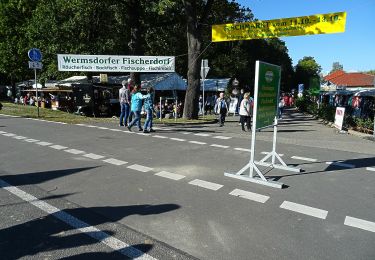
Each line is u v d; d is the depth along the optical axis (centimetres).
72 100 2517
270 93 696
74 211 490
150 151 907
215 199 547
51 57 2666
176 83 2912
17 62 3894
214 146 1003
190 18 1869
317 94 3522
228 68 5859
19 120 1525
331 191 602
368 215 495
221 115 1653
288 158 870
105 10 2561
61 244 393
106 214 481
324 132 1501
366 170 757
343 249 392
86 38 2673
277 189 605
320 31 1212
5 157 808
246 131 1427
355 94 2261
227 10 2209
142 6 2255
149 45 2798
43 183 616
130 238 411
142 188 596
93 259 362
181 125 1599
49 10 2580
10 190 574
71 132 1198
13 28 3794
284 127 1731
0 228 431
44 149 902
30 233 419
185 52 3384
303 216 486
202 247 392
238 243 402
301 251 386
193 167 745
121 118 1401
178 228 440
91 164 754
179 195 562
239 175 665
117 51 2816
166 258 368
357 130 1532
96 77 3122
